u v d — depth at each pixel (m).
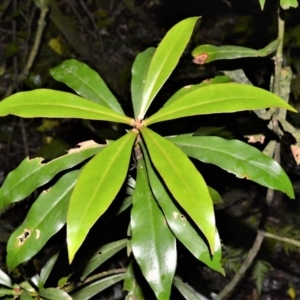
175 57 0.67
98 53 1.85
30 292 0.79
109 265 1.29
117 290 1.33
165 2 2.50
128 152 0.61
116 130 1.37
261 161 0.66
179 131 0.75
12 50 1.61
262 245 1.51
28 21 1.63
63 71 0.73
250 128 0.80
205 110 0.61
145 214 0.66
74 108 0.63
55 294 0.76
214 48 0.74
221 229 1.47
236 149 0.67
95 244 0.82
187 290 0.81
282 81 0.77
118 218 0.85
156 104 1.09
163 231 0.65
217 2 2.35
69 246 0.56
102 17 2.51
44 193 0.68
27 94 0.63
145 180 0.67
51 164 0.68
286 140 1.59
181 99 0.63
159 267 0.65
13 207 1.45
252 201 1.64
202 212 0.57
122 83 1.78
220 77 0.76
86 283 0.85
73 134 1.95
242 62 0.80
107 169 0.59
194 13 2.41
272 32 1.52
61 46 2.02
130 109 1.68
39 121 2.02
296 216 1.64
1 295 0.77
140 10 2.31
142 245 0.65
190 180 0.58
